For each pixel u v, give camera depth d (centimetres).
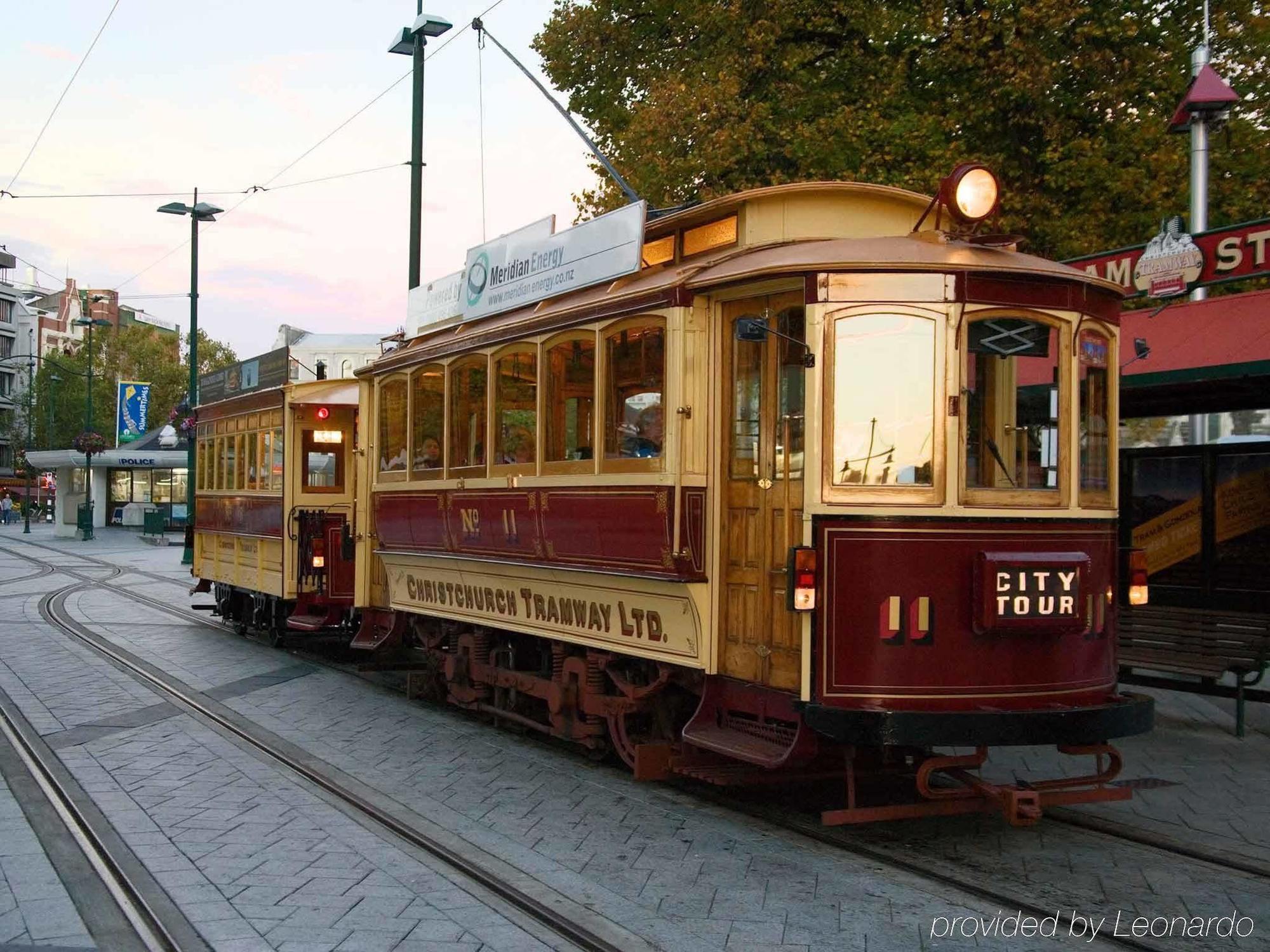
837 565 630
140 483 5247
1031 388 656
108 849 653
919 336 640
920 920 548
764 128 1578
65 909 555
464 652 1078
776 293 689
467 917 547
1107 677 670
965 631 630
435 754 924
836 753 730
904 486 634
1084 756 918
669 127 1573
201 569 1897
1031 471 653
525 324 895
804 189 742
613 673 833
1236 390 1052
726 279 690
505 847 666
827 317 641
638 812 748
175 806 751
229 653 1509
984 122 1544
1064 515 652
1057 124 1508
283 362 1527
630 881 604
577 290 865
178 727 1012
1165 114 1542
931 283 640
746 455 713
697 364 725
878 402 639
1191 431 1248
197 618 1889
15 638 1598
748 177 1584
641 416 756
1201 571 1093
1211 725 1042
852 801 648
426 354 1078
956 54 1519
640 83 1802
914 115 1518
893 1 1586
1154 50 1551
